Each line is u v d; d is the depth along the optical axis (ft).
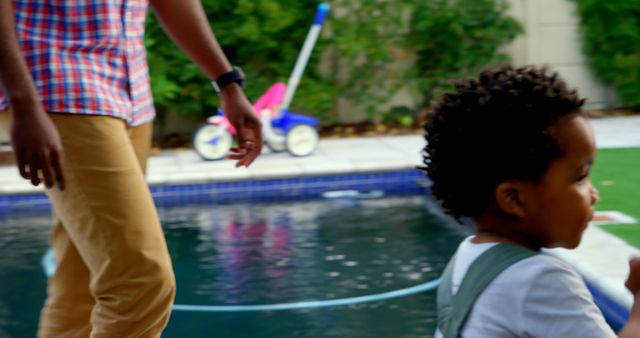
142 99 8.25
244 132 9.43
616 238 14.99
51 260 17.71
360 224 20.06
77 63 7.55
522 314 4.87
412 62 31.68
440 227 19.58
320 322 13.60
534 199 5.08
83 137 7.45
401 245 18.11
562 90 5.06
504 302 4.92
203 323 13.76
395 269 16.34
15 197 22.89
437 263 16.69
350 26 30.73
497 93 5.07
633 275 5.30
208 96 29.55
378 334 12.92
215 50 9.25
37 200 23.03
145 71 8.41
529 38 31.89
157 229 7.73
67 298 8.50
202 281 15.96
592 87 32.27
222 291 15.34
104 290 7.64
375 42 30.81
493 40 31.30
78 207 7.52
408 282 15.51
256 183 23.86
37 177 6.89
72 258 8.43
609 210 17.65
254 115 9.41
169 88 28.63
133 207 7.54
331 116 31.09
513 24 31.35
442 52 31.55
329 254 17.53
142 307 7.64
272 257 17.44
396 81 31.42
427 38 31.35
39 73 7.45
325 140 29.30
